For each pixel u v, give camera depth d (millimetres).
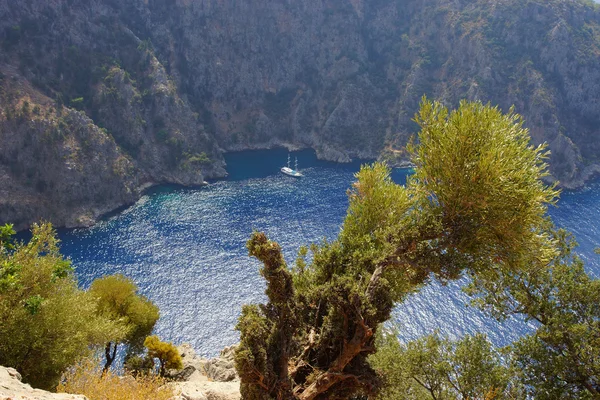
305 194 146500
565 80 195500
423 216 18938
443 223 18531
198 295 91500
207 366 41188
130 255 106438
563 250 24328
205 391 20531
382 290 18062
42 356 25125
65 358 25891
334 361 17359
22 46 158250
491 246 18234
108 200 139750
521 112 193625
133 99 171500
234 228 120812
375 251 20031
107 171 142250
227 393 20609
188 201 144250
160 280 96188
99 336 30797
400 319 80375
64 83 164000
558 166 173000
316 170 176625
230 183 161875
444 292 87812
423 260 18719
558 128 183500
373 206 22703
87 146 143000
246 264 102750
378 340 31453
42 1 166375
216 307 88062
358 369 18031
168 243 112750
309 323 19141
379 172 23531
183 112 183250
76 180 135750
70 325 26656
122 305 45625
